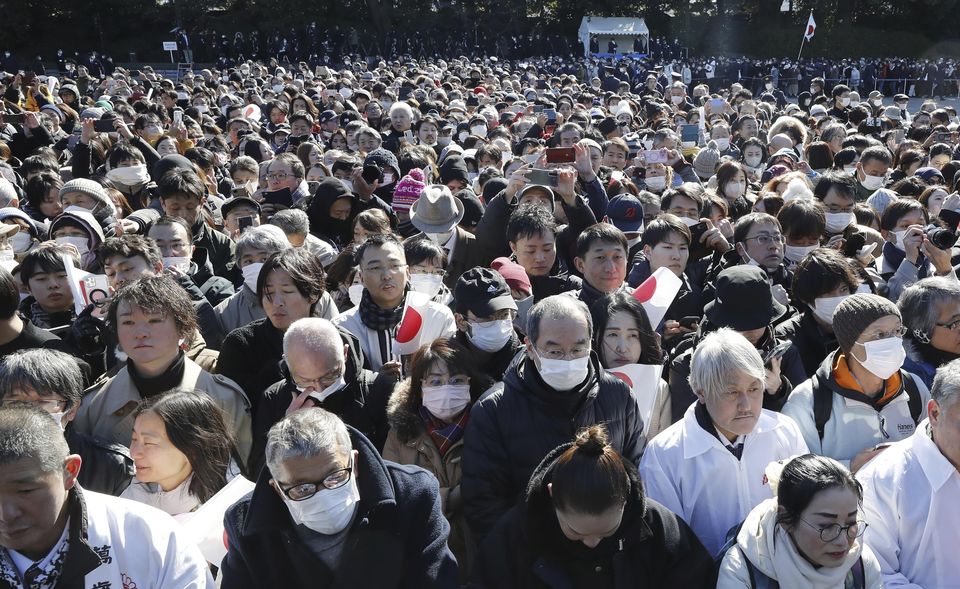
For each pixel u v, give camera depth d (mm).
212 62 47031
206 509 2908
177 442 3105
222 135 13195
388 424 3652
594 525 2539
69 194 6270
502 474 3219
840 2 53531
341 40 48219
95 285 4180
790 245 5531
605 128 12344
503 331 3834
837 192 6332
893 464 3014
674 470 3219
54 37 48594
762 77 41750
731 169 7660
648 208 7113
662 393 3828
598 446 2596
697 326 4430
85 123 9477
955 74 42188
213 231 6227
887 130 13828
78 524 2383
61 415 3158
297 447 2500
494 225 5957
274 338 4168
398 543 2646
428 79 22922
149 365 3568
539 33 51531
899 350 3320
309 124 13062
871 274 5332
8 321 3932
